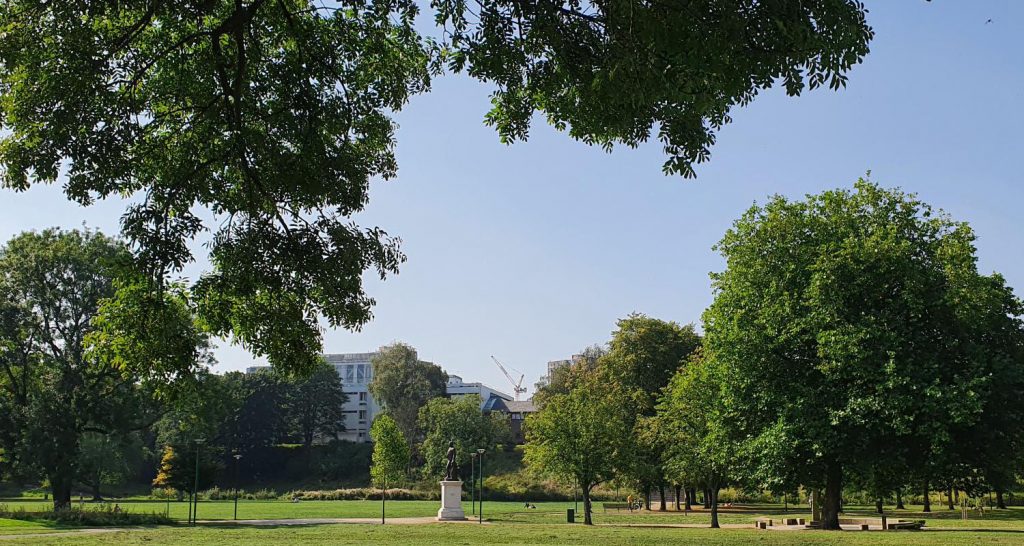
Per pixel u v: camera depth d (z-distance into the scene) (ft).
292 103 44.96
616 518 187.01
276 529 141.79
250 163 45.50
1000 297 113.29
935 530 119.44
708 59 31.63
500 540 106.83
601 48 35.12
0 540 107.86
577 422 166.40
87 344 46.57
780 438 112.78
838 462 120.88
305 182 44.68
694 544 96.53
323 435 494.59
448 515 182.91
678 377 168.76
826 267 112.47
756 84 33.35
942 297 109.29
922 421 107.86
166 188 45.83
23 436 170.60
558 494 325.83
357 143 50.19
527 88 41.91
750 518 183.42
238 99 41.06
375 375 440.86
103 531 134.82
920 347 109.09
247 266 44.78
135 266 42.68
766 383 120.57
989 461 116.88
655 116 39.78
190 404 176.55
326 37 45.44
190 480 280.10
